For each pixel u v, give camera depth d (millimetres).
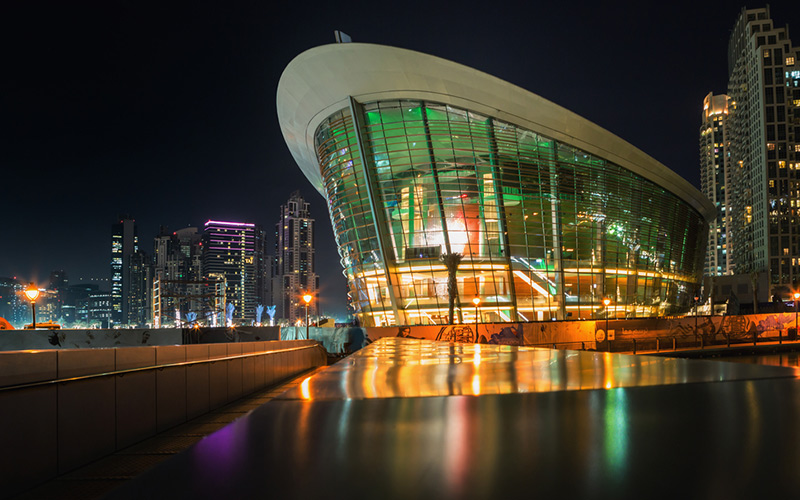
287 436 1652
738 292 128750
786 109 143375
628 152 58906
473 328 32781
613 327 35031
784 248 139250
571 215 55969
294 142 69250
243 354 17312
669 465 1097
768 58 146250
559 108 52531
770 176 142375
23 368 7508
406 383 3277
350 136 54375
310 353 29375
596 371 3422
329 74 51594
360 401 2451
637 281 62188
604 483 964
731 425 1519
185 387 12789
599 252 57531
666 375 2854
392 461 1271
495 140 53031
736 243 177125
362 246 54719
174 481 1109
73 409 8469
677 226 71688
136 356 10531
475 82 50250
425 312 52125
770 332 40062
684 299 75875
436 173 52375
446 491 965
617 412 1843
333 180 57562
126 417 10047
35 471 7578
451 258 48031
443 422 1835
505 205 53156
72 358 8578
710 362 3529
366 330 34594
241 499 921
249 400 16609
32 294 39469
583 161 57344
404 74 50062
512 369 4000
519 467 1154
